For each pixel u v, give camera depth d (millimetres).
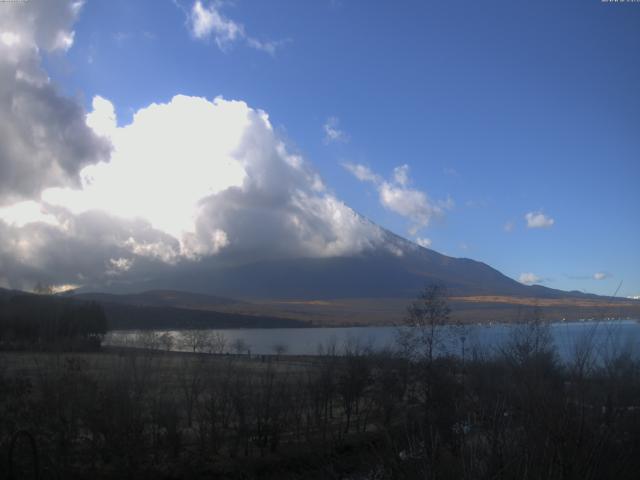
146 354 39500
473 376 17453
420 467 10805
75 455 26500
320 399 36719
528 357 13336
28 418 24094
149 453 28688
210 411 32312
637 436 9867
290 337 154250
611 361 10492
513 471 8977
